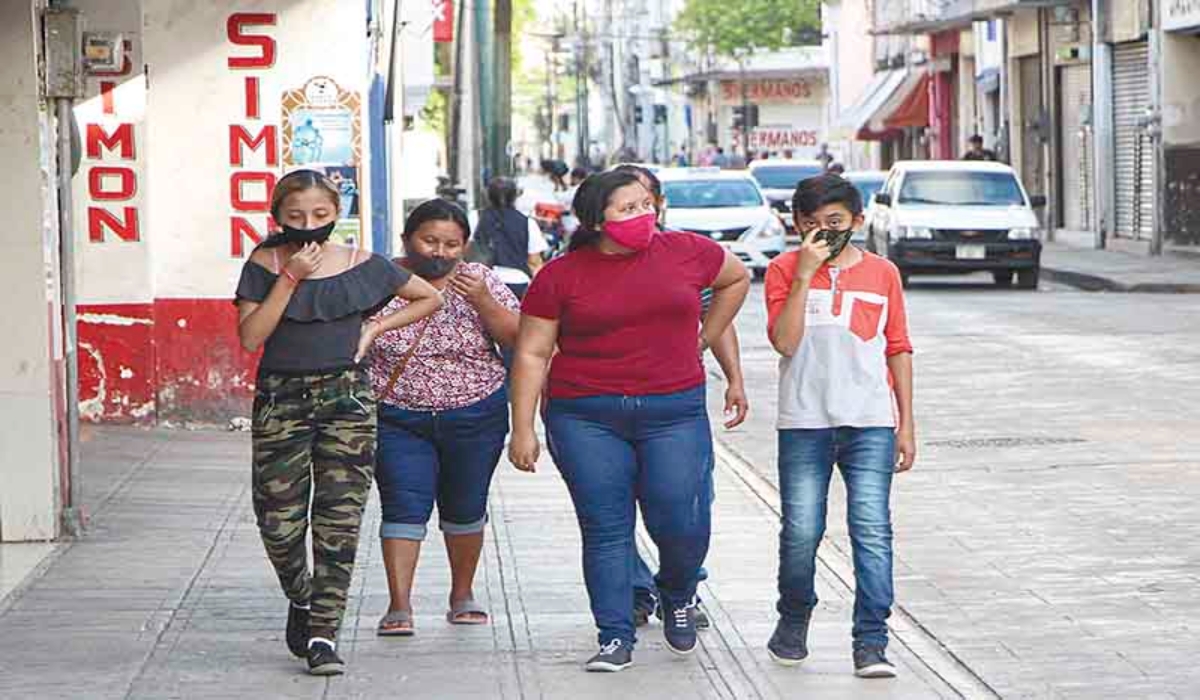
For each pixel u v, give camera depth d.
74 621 12.90
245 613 13.16
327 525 11.57
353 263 11.60
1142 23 54.47
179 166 22.11
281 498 11.59
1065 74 63.72
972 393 25.73
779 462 11.63
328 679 11.54
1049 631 12.77
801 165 65.56
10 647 12.21
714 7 112.06
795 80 122.44
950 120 81.62
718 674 11.65
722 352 12.12
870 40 102.81
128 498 17.58
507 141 40.97
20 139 15.07
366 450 11.60
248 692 11.23
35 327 15.31
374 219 29.91
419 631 12.77
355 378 11.59
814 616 13.14
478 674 11.66
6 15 14.84
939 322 36.03
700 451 11.55
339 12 22.22
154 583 14.08
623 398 11.42
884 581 11.44
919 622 13.07
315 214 11.42
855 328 11.37
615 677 11.58
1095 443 21.09
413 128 46.06
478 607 13.04
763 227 47.19
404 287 11.70
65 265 15.70
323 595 11.59
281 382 11.49
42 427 15.42
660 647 12.34
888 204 46.28
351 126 22.31
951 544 15.74
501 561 14.99
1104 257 53.69
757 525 16.47
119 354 22.05
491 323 12.38
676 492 11.48
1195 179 52.91
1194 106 53.09
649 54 142.25
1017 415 23.52
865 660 11.47
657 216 11.59
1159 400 24.67
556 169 44.78
